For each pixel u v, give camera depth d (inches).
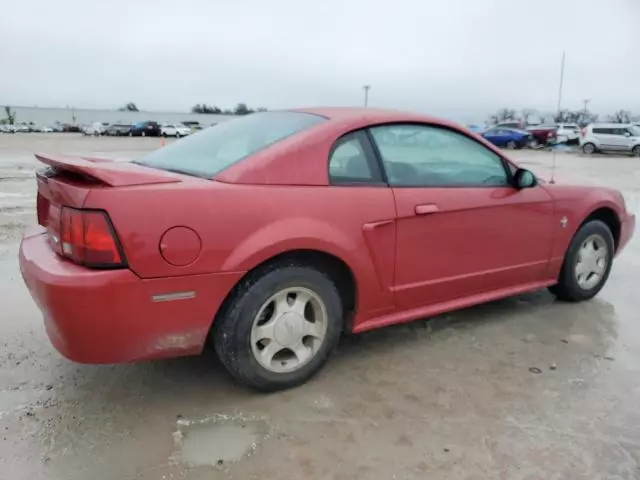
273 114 131.8
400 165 124.3
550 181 157.9
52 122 4286.4
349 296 121.2
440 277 130.6
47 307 91.8
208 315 99.7
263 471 89.5
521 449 96.2
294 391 114.0
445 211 126.9
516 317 157.1
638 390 117.0
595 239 166.9
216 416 104.7
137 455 92.9
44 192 104.2
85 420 102.7
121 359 96.0
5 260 206.1
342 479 88.1
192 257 95.6
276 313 109.0
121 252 90.6
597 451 96.0
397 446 96.6
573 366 127.4
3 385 114.3
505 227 140.6
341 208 111.3
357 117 120.4
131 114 6259.8
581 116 2551.7
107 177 91.7
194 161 117.3
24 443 95.3
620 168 719.7
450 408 108.8
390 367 125.2
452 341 139.9
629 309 165.6
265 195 103.5
